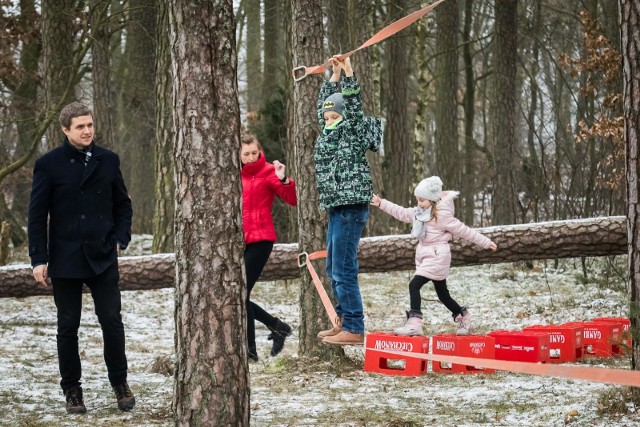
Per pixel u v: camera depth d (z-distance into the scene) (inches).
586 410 243.0
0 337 433.1
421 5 1028.5
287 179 346.0
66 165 254.8
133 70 1041.5
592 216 705.0
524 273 700.0
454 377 319.3
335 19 791.1
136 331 479.5
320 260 343.3
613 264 639.8
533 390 283.7
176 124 188.5
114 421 243.1
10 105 909.2
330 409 259.6
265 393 292.2
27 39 912.3
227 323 187.3
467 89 1263.5
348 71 265.1
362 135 270.5
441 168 1088.8
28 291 441.1
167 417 249.1
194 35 185.8
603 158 709.3
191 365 187.5
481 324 487.2
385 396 281.9
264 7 1149.7
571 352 349.1
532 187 827.4
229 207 187.9
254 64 1344.7
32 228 252.2
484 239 365.4
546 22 1288.1
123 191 263.1
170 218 622.5
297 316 541.0
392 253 427.5
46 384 305.6
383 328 489.1
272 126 861.8
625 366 335.0
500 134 915.4
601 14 1076.5
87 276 253.6
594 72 749.3
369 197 272.5
